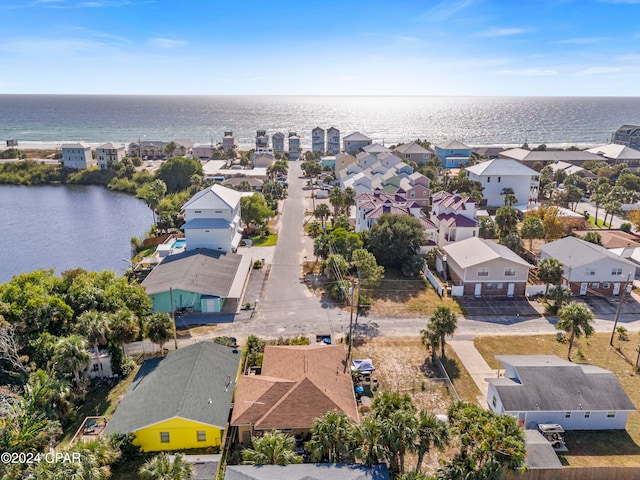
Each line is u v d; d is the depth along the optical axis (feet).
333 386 119.34
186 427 106.63
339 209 317.22
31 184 473.67
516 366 122.31
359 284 185.16
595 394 115.34
